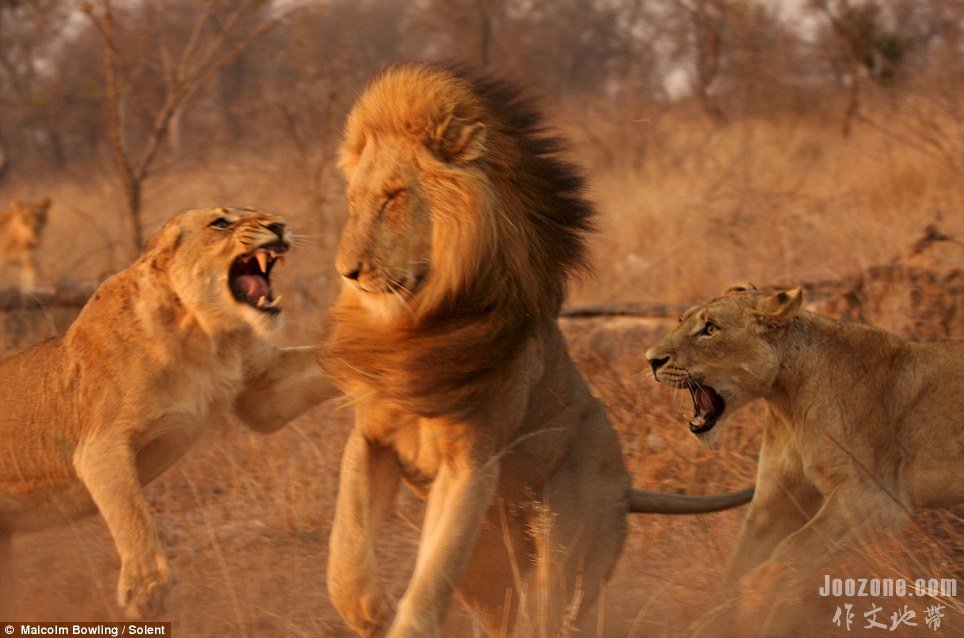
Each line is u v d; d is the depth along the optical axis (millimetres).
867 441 8406
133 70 21375
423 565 6738
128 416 7668
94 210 30516
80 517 8211
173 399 7805
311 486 10758
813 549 8031
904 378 8477
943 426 8383
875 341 8562
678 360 8578
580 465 7922
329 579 6902
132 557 7309
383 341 6742
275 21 19578
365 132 6805
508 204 6820
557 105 28938
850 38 31969
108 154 38031
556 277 7250
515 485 7641
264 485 11188
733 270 16109
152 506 11328
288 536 10172
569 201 7324
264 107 28656
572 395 7863
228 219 7855
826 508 8164
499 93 7129
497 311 6723
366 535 6914
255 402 8430
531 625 7250
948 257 14391
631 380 12109
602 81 50281
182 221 7824
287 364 8367
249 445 11812
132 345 7742
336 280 15625
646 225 19906
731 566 8516
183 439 7984
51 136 49875
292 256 18531
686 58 43875
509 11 44000
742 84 33781
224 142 30859
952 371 8453
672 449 11125
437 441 6957
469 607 7848
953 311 12602
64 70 47219
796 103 33219
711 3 35719
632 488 8414
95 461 7566
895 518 8289
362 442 7145
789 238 17375
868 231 16766
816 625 8023
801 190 21531
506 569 7750
